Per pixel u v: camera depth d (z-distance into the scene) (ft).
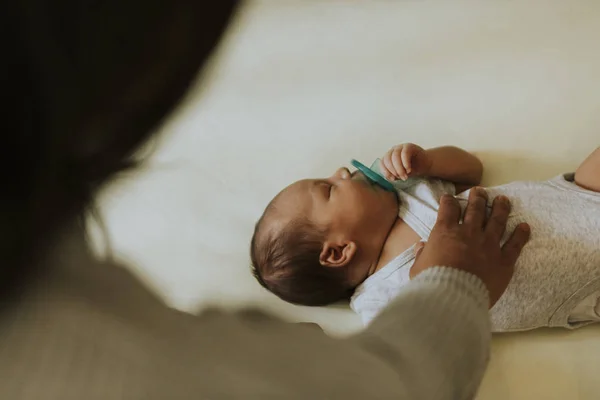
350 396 1.09
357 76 3.83
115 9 0.81
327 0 4.25
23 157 0.79
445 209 2.45
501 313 2.65
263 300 3.16
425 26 3.88
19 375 0.91
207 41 0.93
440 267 1.79
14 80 0.76
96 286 0.97
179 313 1.09
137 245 3.44
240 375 1.01
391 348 1.31
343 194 3.04
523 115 3.33
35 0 0.75
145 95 0.90
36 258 0.87
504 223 2.60
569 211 2.67
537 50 3.53
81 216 0.93
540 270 2.58
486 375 2.62
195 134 3.88
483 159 3.28
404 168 2.97
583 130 3.19
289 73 3.99
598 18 3.54
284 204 3.13
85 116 0.83
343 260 2.99
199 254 3.36
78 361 0.92
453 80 3.59
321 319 3.06
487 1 3.84
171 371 0.97
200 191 3.60
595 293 2.59
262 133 3.77
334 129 3.65
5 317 0.90
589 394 2.51
